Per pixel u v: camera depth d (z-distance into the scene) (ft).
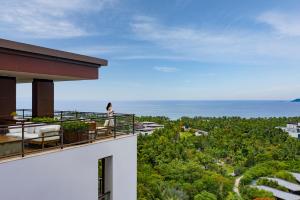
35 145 28.71
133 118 34.42
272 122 529.04
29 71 28.63
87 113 41.09
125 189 32.30
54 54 30.32
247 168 260.01
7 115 36.88
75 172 25.34
